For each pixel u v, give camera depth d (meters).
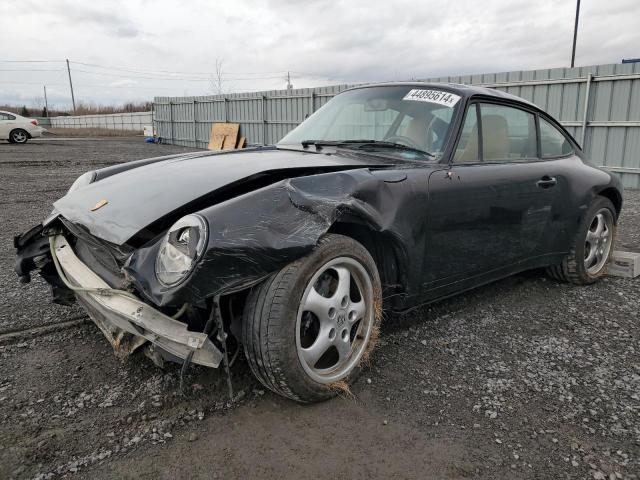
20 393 2.39
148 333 2.09
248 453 2.03
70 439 2.07
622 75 10.87
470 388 2.54
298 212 2.18
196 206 2.30
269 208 2.13
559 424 2.26
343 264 2.39
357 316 2.51
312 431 2.18
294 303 2.16
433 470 1.96
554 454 2.06
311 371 2.28
